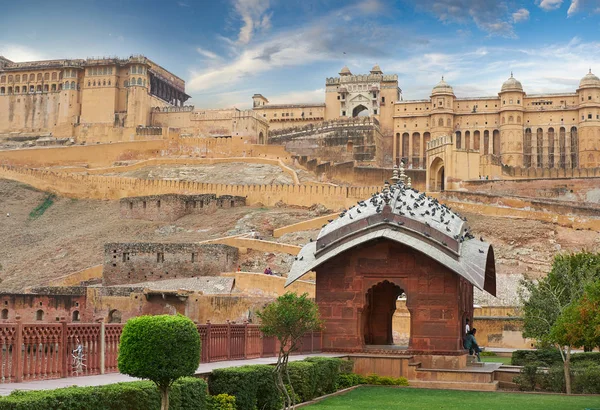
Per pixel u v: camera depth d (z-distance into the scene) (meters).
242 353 25.98
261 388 21.28
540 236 75.12
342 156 129.75
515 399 25.81
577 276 39.41
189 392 17.25
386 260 31.50
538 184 90.31
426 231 30.84
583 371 29.11
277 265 71.38
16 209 103.44
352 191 90.94
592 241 74.06
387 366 30.53
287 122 149.38
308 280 65.00
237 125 134.50
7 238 92.38
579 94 125.94
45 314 61.88
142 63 144.75
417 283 31.06
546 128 127.38
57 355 17.95
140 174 115.25
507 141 127.06
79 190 106.56
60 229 94.94
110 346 19.94
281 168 113.44
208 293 63.12
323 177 108.75
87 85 146.50
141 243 72.62
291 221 86.25
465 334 33.59
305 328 21.78
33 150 126.88
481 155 101.62
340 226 32.06
